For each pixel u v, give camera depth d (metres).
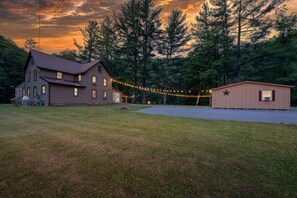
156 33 32.75
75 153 3.78
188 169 3.06
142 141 4.70
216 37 27.23
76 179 2.71
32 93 22.42
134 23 32.16
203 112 13.20
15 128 6.39
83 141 4.67
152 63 34.00
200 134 5.49
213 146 4.29
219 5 27.67
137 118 9.23
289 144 4.46
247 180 2.71
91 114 11.09
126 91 39.41
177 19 32.69
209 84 27.61
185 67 32.72
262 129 6.25
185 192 2.40
